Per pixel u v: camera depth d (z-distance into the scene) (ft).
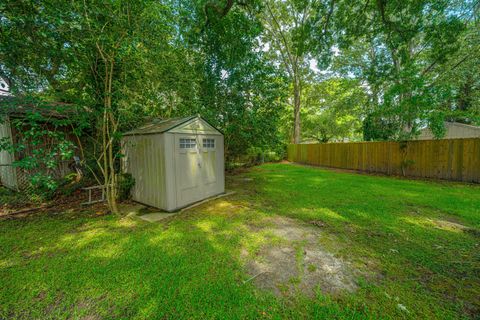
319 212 13.33
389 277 6.86
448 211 12.96
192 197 15.48
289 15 45.42
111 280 6.74
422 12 20.85
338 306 5.62
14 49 10.43
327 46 24.63
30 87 12.32
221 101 22.85
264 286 6.45
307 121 62.49
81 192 18.61
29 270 7.31
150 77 17.63
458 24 20.31
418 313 5.36
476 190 18.19
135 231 10.64
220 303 5.74
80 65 12.43
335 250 8.64
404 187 19.95
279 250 8.68
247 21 20.65
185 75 20.65
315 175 28.66
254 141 24.85
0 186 19.98
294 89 53.98
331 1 21.07
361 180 24.23
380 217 12.20
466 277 6.78
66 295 6.12
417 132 25.17
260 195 17.97
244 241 9.48
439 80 30.73
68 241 9.56
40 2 9.36
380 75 29.86
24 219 12.53
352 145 34.71
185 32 20.34
